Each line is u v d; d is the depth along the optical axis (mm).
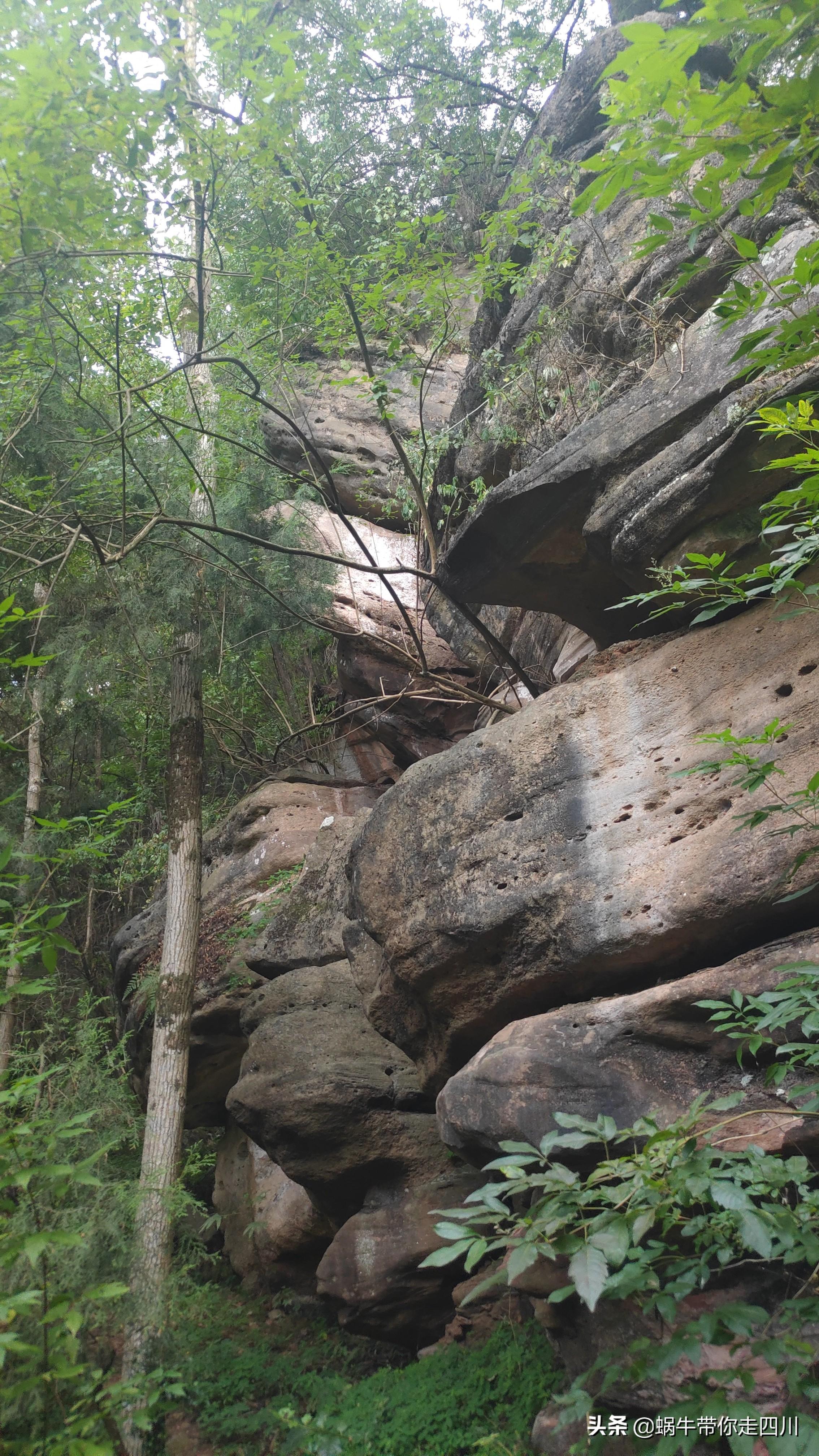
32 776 11695
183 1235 7270
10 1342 2672
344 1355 7016
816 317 2750
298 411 12484
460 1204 6586
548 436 7410
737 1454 1965
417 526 11281
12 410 8016
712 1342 2010
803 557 3244
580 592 6406
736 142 2512
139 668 10508
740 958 4066
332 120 11844
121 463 8664
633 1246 2775
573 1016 4484
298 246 8422
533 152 8531
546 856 5117
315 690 13594
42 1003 10719
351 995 7793
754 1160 2365
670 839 4664
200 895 9234
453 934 5383
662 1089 4012
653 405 5309
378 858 6090
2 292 6711
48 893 9156
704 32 2344
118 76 5301
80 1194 5699
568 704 5492
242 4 5969
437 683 9516
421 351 13117
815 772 4199
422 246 8227
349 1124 6879
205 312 8875
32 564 8742
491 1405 5418
